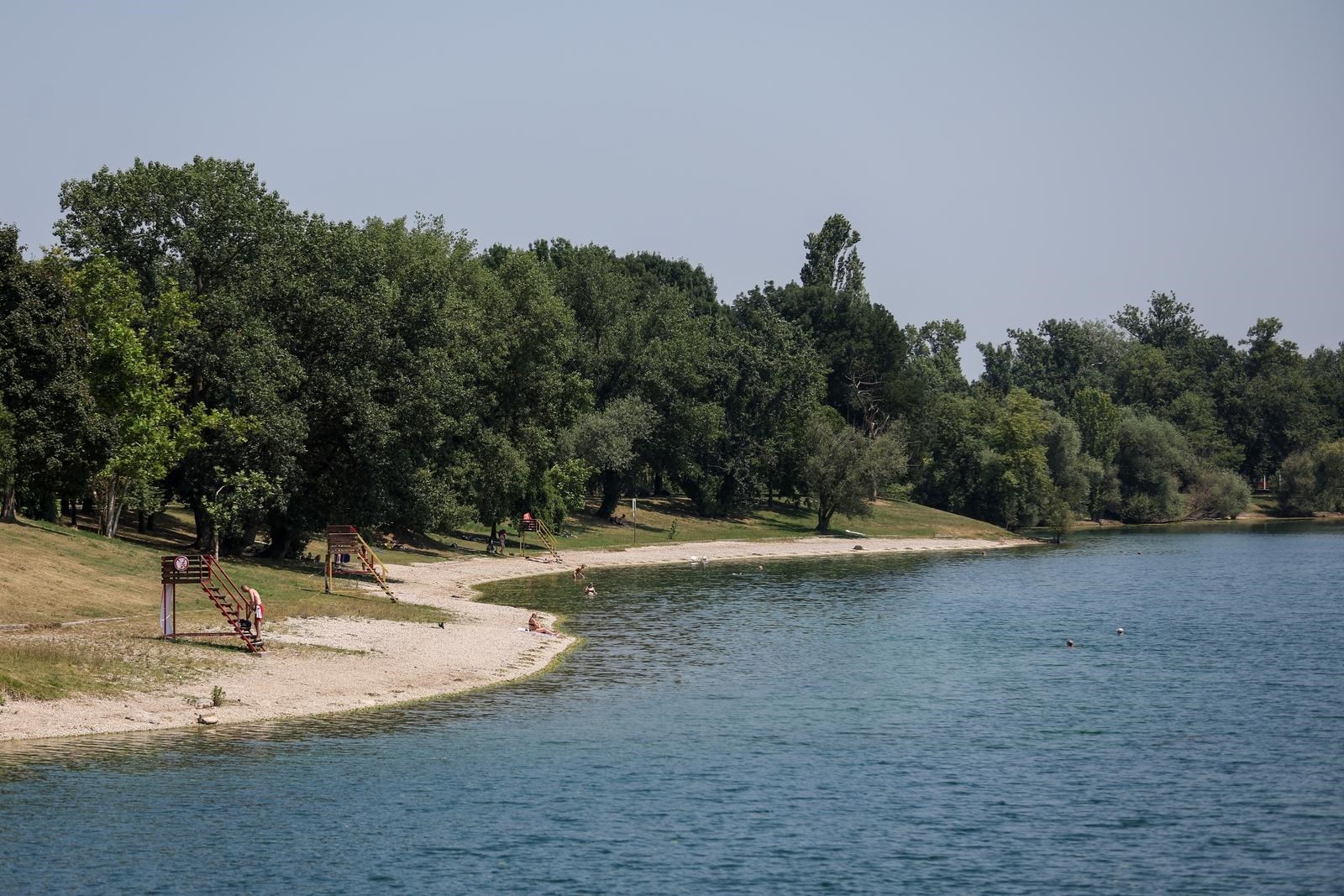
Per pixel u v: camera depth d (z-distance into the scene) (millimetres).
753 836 30594
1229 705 46594
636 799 33438
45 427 61438
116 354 67312
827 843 30062
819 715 44250
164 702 40531
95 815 30797
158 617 50688
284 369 71000
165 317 69625
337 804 32469
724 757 37938
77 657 42312
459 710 43219
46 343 62062
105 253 71812
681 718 43375
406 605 64688
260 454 70562
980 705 46406
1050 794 34312
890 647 60938
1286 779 35812
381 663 48969
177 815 31156
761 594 85188
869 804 33250
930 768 37000
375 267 78938
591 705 45062
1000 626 69188
